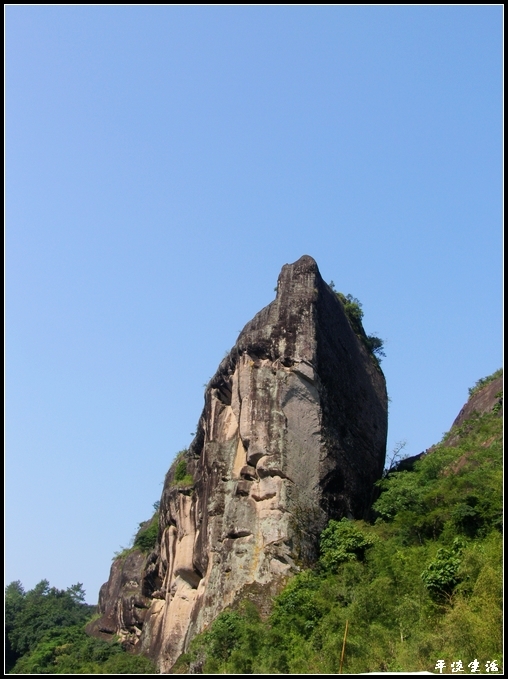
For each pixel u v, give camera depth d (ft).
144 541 243.40
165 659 166.71
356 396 173.17
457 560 118.73
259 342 162.50
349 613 122.72
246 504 154.40
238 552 150.71
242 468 157.07
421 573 123.03
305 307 163.84
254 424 157.58
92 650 210.59
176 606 173.06
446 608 111.24
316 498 153.89
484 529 132.26
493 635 96.12
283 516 150.20
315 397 159.22
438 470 162.50
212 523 159.12
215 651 134.21
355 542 145.79
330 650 112.16
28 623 260.01
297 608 135.03
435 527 141.59
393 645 110.11
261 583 145.89
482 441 168.35
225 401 170.81
